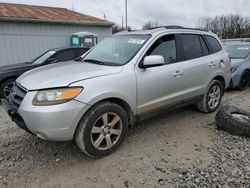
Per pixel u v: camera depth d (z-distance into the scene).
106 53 4.04
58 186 2.74
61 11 15.74
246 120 3.99
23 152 3.49
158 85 3.77
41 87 2.89
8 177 2.90
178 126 4.41
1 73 6.38
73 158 3.32
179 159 3.27
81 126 3.04
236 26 46.09
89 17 14.95
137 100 3.54
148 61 3.49
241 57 7.62
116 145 3.41
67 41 13.17
